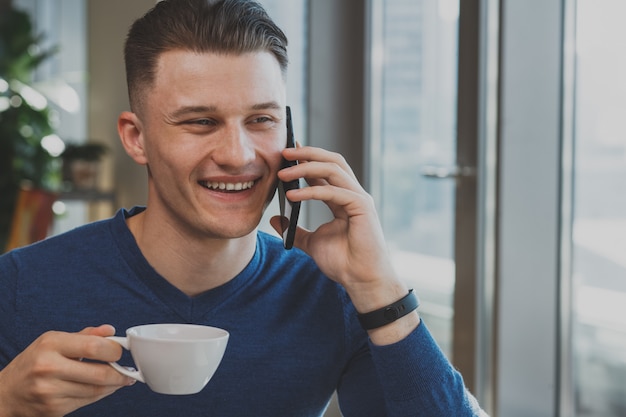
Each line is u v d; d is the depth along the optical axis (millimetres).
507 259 2342
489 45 2453
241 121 1141
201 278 1260
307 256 1382
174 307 1265
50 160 5152
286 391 1290
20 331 1260
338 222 1267
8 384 1008
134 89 1183
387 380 1212
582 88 2268
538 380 2389
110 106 4605
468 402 1253
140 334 1007
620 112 2145
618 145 2154
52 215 4285
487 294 2520
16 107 5203
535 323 2375
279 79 1172
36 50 5652
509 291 2352
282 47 1180
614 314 2207
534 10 2309
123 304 1267
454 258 2588
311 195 1198
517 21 2301
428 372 1207
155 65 1139
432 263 2748
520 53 2309
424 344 1219
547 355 2395
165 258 1250
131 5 4195
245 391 1271
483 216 2504
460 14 2521
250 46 1127
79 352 976
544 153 2340
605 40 2180
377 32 3023
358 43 3104
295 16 3318
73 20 5613
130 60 1184
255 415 1276
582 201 2293
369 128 3066
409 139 2844
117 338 988
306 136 3248
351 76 3154
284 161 1212
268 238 1387
